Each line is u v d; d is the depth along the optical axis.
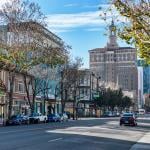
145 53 20.69
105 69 160.75
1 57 58.34
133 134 37.56
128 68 162.25
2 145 22.59
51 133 34.59
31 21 59.06
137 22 19.36
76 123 62.56
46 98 92.56
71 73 88.38
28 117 64.06
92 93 133.00
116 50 155.00
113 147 24.16
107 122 67.38
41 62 60.88
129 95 177.75
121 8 19.38
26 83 74.06
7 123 58.91
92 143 26.19
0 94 66.94
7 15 58.31
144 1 19.12
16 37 58.62
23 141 25.73
